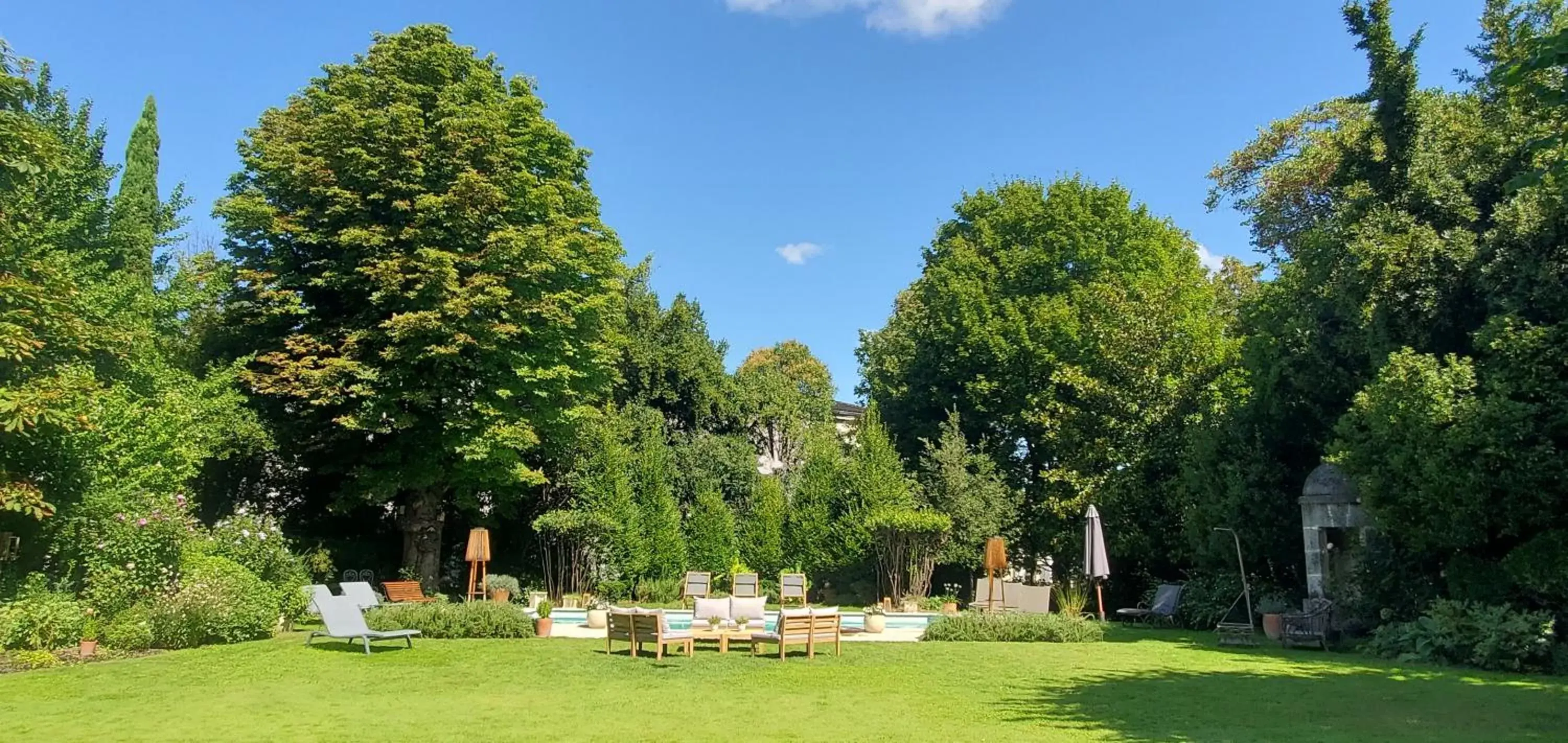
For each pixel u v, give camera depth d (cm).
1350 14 1795
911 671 1308
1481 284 1524
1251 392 2169
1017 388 3000
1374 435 1524
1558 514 1378
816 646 1603
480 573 2627
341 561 2536
